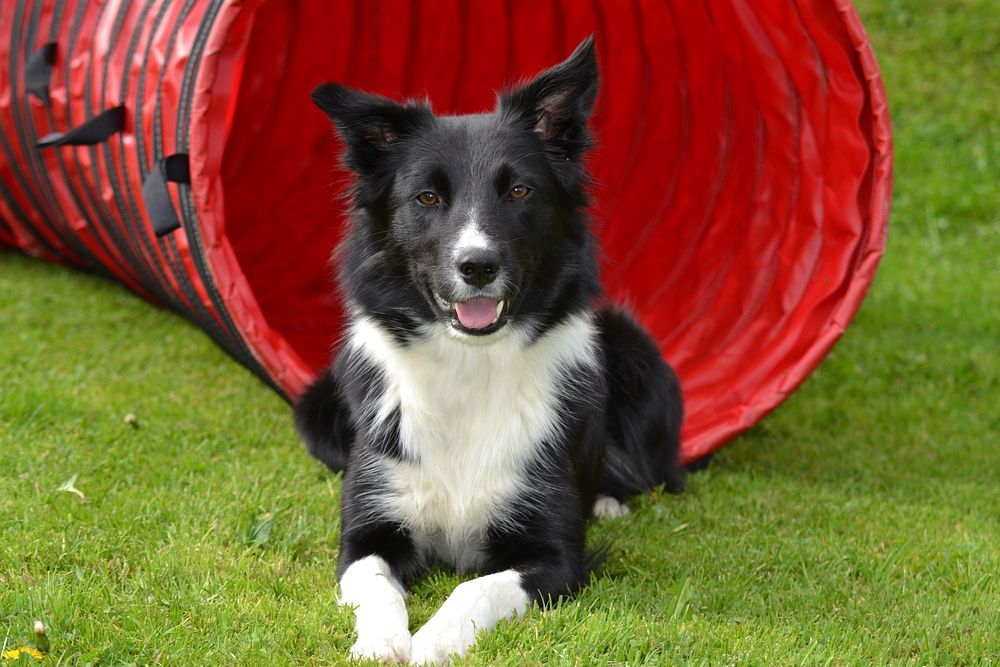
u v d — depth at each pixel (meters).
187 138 5.28
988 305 9.44
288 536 4.65
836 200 5.96
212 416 6.30
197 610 3.86
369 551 4.44
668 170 7.67
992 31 13.21
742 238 6.85
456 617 3.76
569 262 4.62
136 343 7.59
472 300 4.24
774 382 5.90
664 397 5.64
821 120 6.00
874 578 4.66
